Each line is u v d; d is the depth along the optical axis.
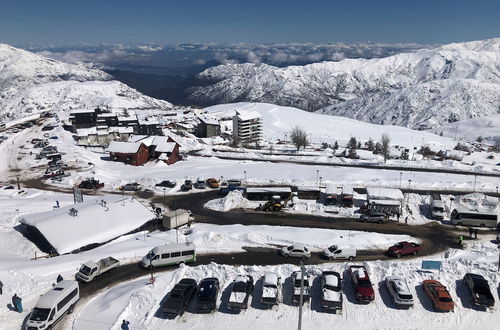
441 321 36.31
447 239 54.88
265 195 71.06
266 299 37.53
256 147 155.62
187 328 35.66
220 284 41.56
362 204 67.94
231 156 123.50
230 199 69.81
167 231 58.25
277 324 36.00
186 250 47.00
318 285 41.25
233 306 37.00
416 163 104.38
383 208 62.84
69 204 72.75
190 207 70.62
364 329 35.44
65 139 155.25
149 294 39.22
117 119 189.62
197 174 91.50
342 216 64.25
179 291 38.12
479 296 37.25
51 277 44.56
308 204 68.31
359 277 39.75
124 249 51.03
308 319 36.50
